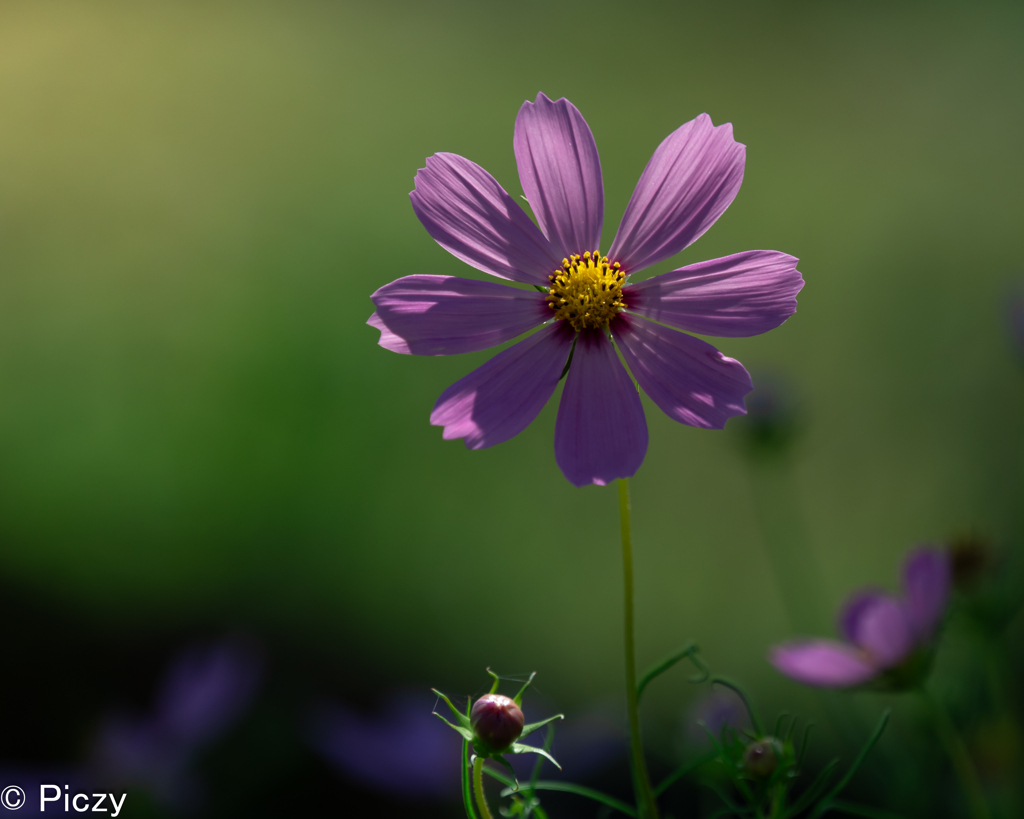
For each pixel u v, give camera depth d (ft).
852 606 2.01
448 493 4.43
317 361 5.16
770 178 7.48
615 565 4.01
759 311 1.83
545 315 1.87
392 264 6.13
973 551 2.06
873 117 8.46
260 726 2.34
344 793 2.30
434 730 2.15
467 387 1.86
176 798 2.12
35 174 7.12
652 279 1.85
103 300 5.69
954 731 2.05
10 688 2.65
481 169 1.87
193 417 4.74
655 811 1.76
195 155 7.42
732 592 3.78
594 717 2.15
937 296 5.65
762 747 1.82
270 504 4.21
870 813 1.82
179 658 2.90
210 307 5.64
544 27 10.77
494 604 3.73
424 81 9.37
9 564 3.53
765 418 2.47
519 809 1.78
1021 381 4.73
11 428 4.60
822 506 4.24
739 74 9.58
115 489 4.21
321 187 7.13
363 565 3.88
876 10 10.55
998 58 9.00
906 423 4.62
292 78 8.98
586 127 1.87
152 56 8.92
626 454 1.82
